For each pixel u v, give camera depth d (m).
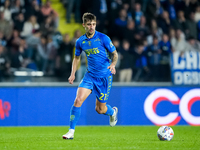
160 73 37.03
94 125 34.56
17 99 33.81
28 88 34.03
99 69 19.98
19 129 30.06
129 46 39.00
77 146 16.09
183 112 35.47
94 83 20.05
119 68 36.69
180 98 35.53
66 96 34.50
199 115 35.56
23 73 35.97
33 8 39.94
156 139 20.48
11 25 38.34
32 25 39.03
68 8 41.19
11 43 37.31
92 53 19.78
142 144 17.22
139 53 37.56
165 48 39.25
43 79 36.19
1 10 39.19
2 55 36.09
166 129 19.28
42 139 20.19
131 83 36.03
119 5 41.19
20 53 36.69
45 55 37.09
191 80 36.53
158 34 40.06
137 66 37.03
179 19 41.69
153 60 37.50
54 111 34.25
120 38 39.44
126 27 39.91
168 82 36.78
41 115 34.06
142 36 39.59
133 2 41.66
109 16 40.84
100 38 19.66
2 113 33.56
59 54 37.25
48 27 39.47
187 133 26.02
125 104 34.97
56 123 34.22
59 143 17.52
